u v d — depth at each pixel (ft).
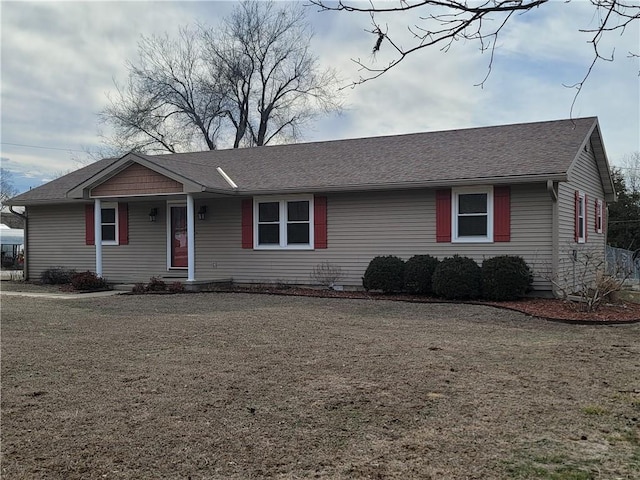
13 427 14.82
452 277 40.86
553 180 39.52
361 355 23.29
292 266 51.24
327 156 55.98
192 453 13.05
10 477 11.82
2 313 36.55
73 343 26.12
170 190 49.60
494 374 20.06
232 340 26.71
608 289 37.55
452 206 44.60
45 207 63.87
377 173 47.96
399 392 17.84
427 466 12.26
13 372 20.65
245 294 46.75
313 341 26.37
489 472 11.94
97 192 53.31
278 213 51.88
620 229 95.35
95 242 56.08
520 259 40.73
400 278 44.14
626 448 13.28
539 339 26.86
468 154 47.65
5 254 105.70
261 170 55.47
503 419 15.29
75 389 18.37
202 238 55.47
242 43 114.93
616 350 24.25
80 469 12.23
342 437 13.99
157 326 30.86
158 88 116.78
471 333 28.48
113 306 40.06
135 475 11.92
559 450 13.15
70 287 55.11
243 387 18.49
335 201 49.26
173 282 50.78
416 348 24.67
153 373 20.40
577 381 19.15
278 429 14.58
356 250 48.49
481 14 10.12
